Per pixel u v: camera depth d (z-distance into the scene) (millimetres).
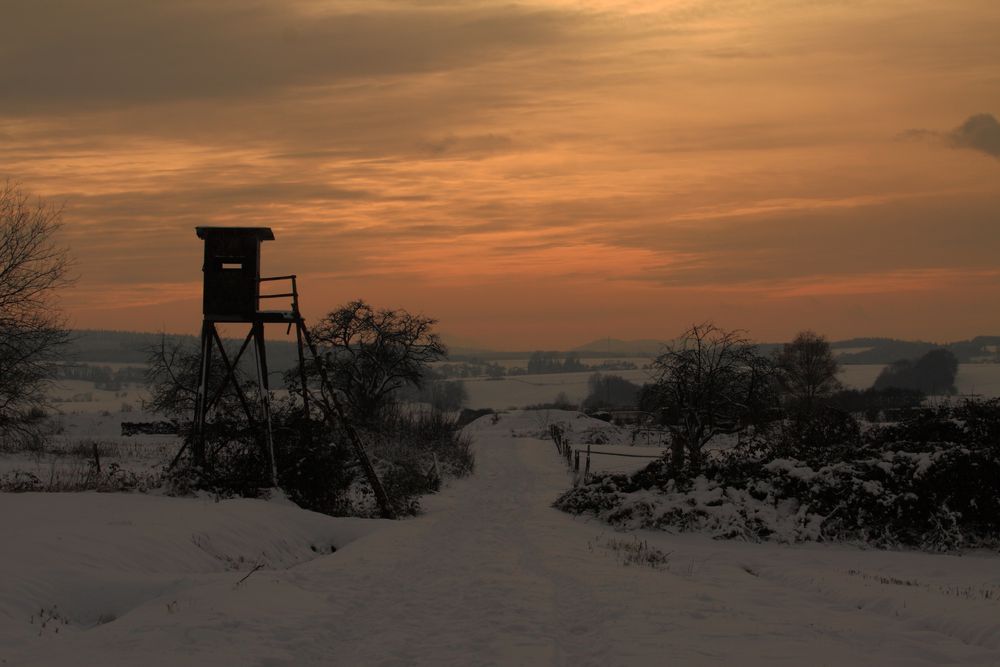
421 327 52531
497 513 25062
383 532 19000
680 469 23844
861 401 80625
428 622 10258
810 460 21547
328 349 50625
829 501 20422
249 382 25938
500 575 13398
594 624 10078
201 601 10375
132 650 8359
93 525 14234
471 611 10766
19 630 9164
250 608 10195
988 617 10117
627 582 12789
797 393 77438
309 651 8875
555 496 30688
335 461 23594
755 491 21609
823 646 8906
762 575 15648
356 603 11266
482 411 111875
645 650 8586
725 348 31234
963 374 162500
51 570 11203
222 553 15164
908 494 19438
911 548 19125
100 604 10883
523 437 71375
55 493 18734
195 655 8234
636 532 21688
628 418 78438
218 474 22156
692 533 21203
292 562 16797
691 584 12945
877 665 8133
